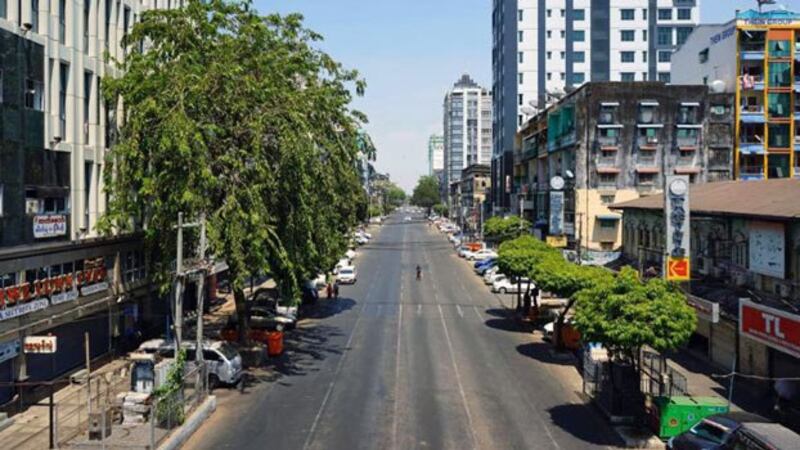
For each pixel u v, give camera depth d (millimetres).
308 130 28984
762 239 27016
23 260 24938
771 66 62000
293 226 29625
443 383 28203
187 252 29500
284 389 27359
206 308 47219
